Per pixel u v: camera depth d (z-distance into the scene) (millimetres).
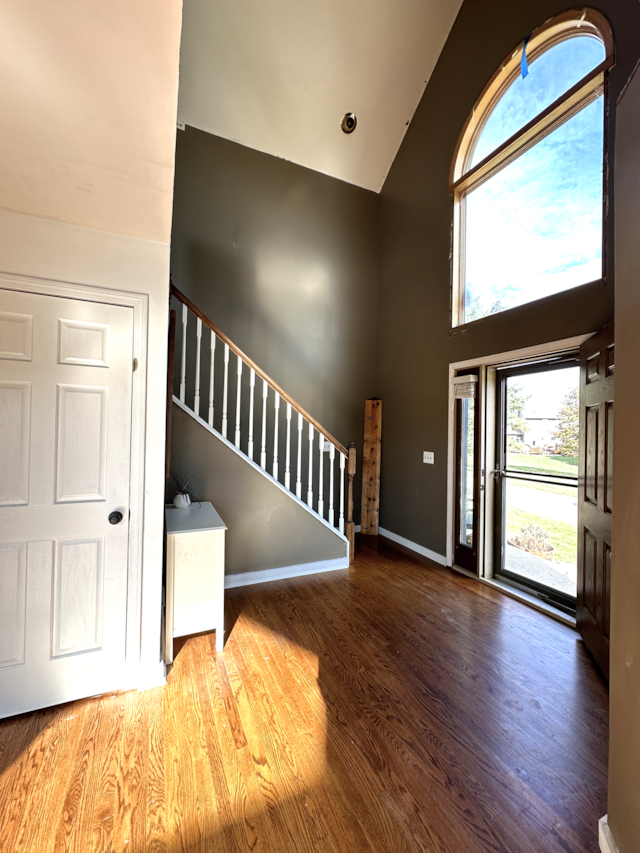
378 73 3852
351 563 3561
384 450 4613
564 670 2006
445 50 3707
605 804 1287
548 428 2820
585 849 1146
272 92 3803
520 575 3006
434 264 3822
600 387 2057
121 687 1785
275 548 3186
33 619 1627
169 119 1031
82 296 1673
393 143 4406
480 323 3240
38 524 1623
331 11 3400
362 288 4762
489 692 1827
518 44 2895
